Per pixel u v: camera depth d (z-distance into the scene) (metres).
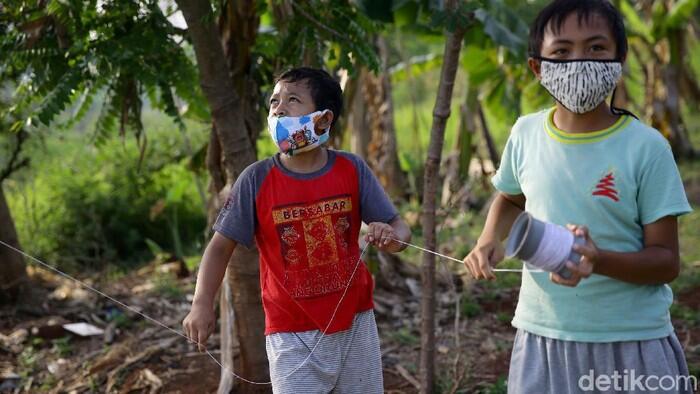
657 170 2.29
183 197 8.98
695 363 4.47
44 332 5.33
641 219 2.35
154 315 5.90
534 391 2.48
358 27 3.99
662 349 2.36
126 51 3.51
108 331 5.44
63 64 3.68
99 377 4.68
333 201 2.76
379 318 5.66
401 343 5.09
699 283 6.11
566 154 2.39
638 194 2.33
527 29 6.37
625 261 2.23
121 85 4.01
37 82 3.69
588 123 2.38
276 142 2.72
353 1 4.44
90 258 7.83
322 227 2.76
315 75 2.74
